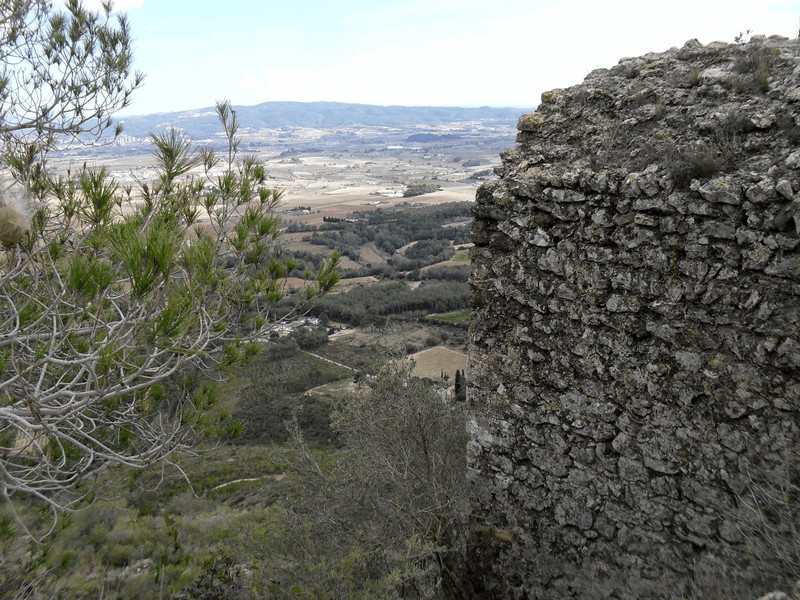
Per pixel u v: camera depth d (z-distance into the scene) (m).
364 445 5.09
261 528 6.19
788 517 3.12
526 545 4.34
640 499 3.81
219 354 4.09
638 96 4.45
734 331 3.43
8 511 3.78
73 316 2.71
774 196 3.24
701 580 3.39
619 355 3.92
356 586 3.96
